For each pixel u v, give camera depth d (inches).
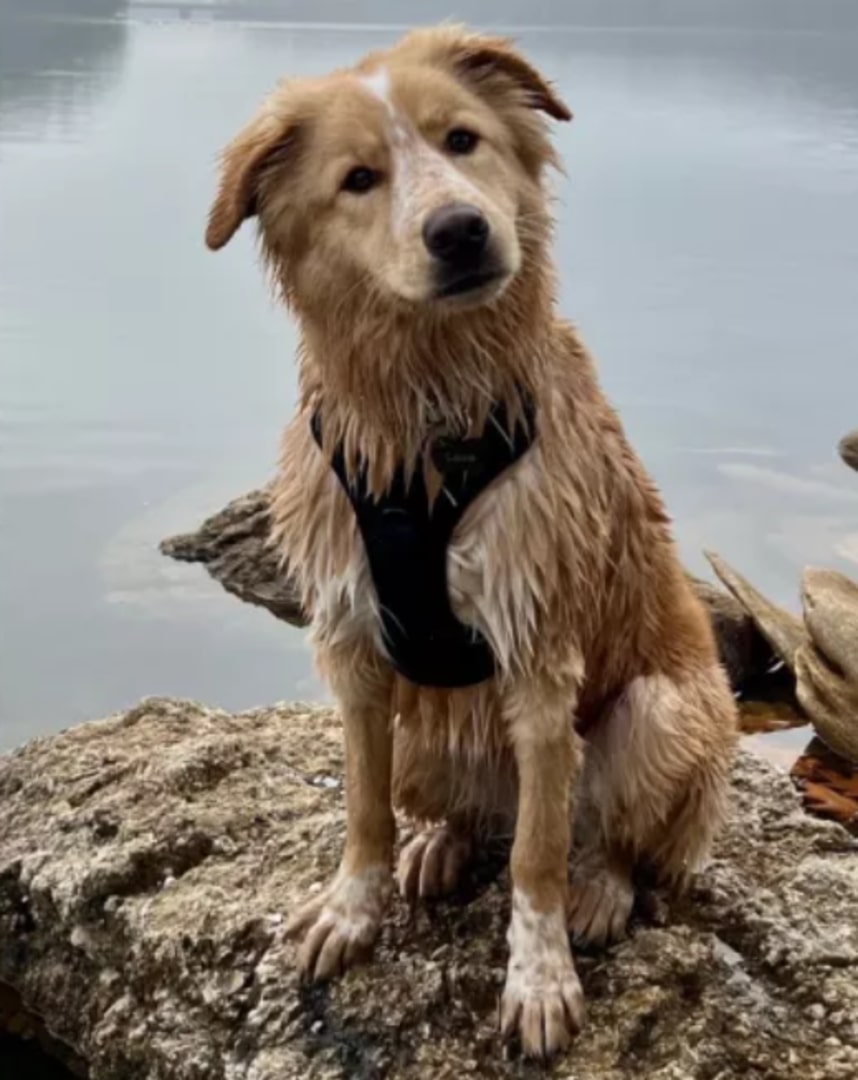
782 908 62.0
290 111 56.4
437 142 55.5
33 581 109.4
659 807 60.6
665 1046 56.6
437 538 56.1
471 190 54.2
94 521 119.9
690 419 145.6
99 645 100.0
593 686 60.6
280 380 161.0
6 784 71.5
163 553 115.3
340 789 69.1
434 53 57.2
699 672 62.4
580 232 244.5
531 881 57.5
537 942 57.5
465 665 57.8
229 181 56.7
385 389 55.9
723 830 66.8
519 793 60.8
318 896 61.2
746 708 98.0
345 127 55.4
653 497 62.0
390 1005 58.6
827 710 91.1
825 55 971.3
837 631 93.0
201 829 66.0
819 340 176.9
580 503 57.2
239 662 98.7
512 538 56.0
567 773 57.7
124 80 508.4
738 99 533.6
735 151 359.6
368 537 56.7
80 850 66.2
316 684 94.6
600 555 58.1
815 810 84.9
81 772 70.8
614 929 60.1
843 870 63.9
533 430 56.3
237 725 75.1
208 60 669.3
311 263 56.6
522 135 57.9
